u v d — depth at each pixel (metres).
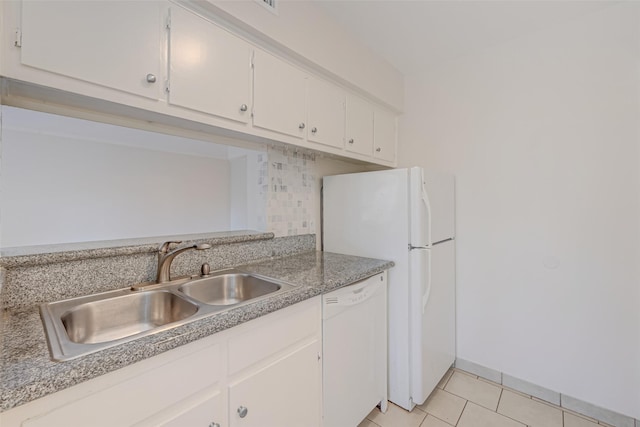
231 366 0.93
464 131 2.15
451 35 1.90
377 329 1.65
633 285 1.57
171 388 0.79
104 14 0.92
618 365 1.61
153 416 0.75
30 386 0.56
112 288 1.18
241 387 0.96
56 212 3.44
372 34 1.89
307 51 1.57
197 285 1.34
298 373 1.17
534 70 1.87
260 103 1.39
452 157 2.21
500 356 2.00
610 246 1.63
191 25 1.13
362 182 1.92
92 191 3.67
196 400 0.84
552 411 1.72
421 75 2.37
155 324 1.19
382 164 2.35
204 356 0.86
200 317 0.89
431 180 1.81
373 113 2.21
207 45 1.18
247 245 1.71
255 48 1.37
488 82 2.04
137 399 0.72
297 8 1.52
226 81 1.25
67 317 0.96
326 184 2.14
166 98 1.07
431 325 1.81
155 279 1.30
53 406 0.61
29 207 3.28
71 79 0.87
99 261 1.15
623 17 1.58
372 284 1.60
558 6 1.62
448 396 1.86
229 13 1.21
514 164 1.94
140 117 1.16
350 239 1.99
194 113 1.16
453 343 2.14
